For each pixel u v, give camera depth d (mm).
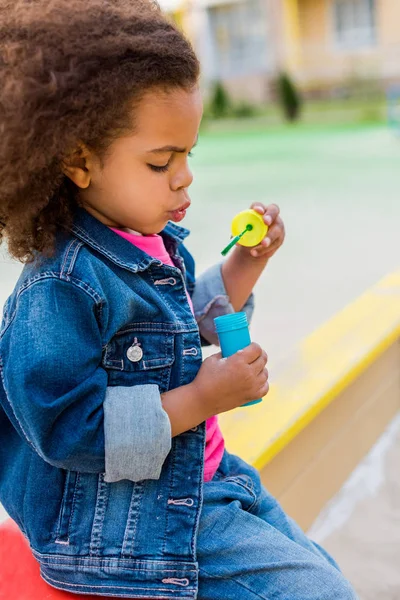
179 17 17375
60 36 932
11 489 1073
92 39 938
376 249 4250
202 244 4703
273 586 1052
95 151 981
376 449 2070
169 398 1020
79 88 930
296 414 1628
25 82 921
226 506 1112
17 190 955
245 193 6988
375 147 10039
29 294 973
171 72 968
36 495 1041
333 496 1880
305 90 17297
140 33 972
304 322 3039
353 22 16688
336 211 5656
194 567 1024
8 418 1100
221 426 1600
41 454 958
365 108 15625
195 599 1022
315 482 1789
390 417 2170
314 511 1797
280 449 1561
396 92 15539
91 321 977
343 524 1792
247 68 17672
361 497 1886
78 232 1035
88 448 952
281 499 1663
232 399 1032
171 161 1021
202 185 7742
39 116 927
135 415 970
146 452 969
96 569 1021
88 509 1032
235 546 1064
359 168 8094
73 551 1025
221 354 1083
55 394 934
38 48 927
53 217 1012
